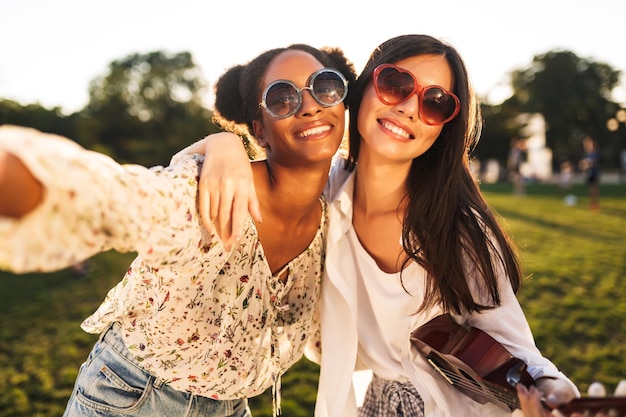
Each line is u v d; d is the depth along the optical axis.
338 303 2.41
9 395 4.79
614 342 5.63
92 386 2.17
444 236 2.31
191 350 2.01
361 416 2.55
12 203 1.07
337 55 2.44
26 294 8.59
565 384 1.94
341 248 2.44
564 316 6.46
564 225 14.21
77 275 9.82
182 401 2.19
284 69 2.05
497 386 2.05
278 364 2.26
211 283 1.89
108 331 2.22
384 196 2.41
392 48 2.28
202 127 60.75
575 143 68.19
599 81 69.75
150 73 60.75
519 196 25.44
